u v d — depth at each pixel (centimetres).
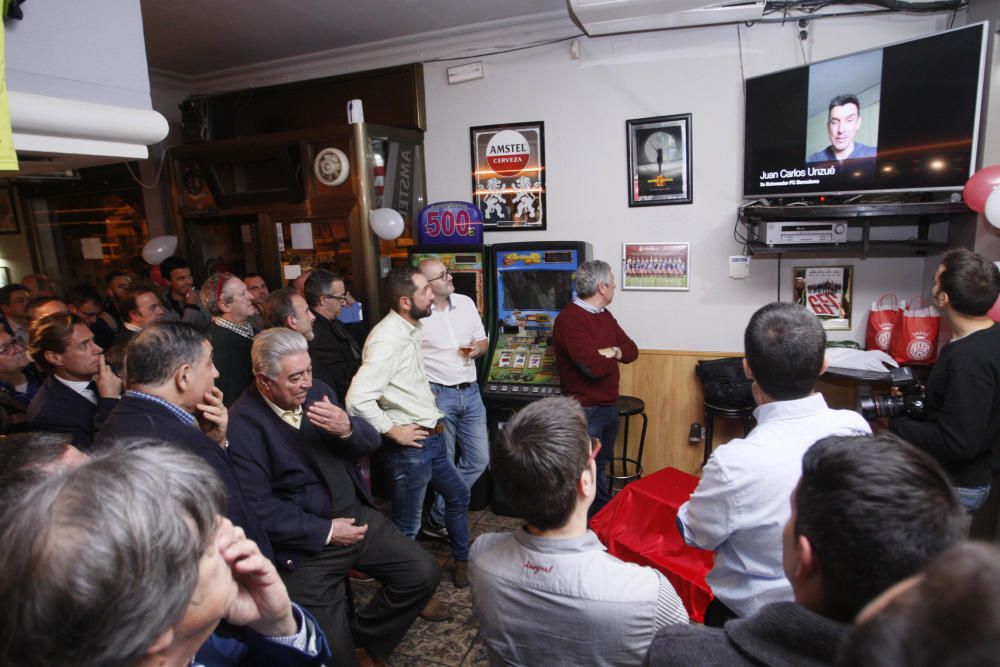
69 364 188
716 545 123
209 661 85
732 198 332
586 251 335
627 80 344
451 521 258
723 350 347
